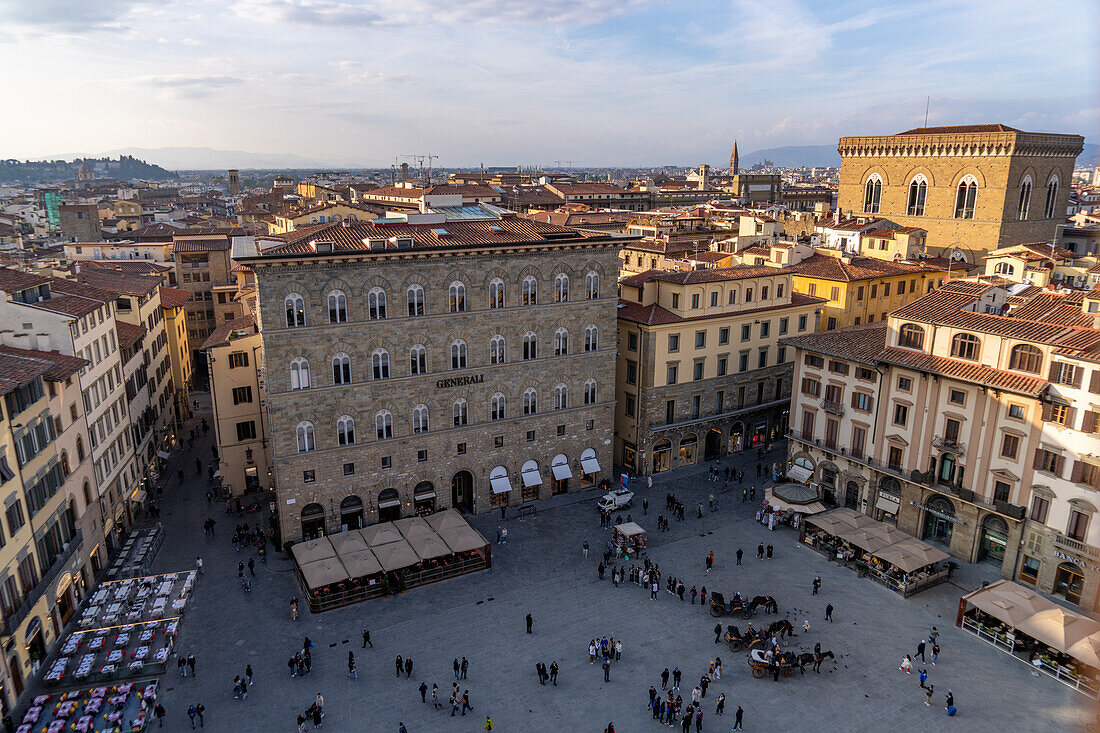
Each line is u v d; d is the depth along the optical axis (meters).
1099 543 52.81
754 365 88.69
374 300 62.69
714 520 72.81
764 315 87.44
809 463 76.56
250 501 77.31
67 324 58.84
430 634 54.31
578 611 57.44
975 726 45.03
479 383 69.44
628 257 124.12
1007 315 63.44
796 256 102.00
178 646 52.56
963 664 50.94
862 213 156.25
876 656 51.88
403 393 65.88
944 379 62.75
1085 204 188.88
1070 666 49.22
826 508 73.19
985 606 51.97
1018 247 110.38
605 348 75.88
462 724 45.03
